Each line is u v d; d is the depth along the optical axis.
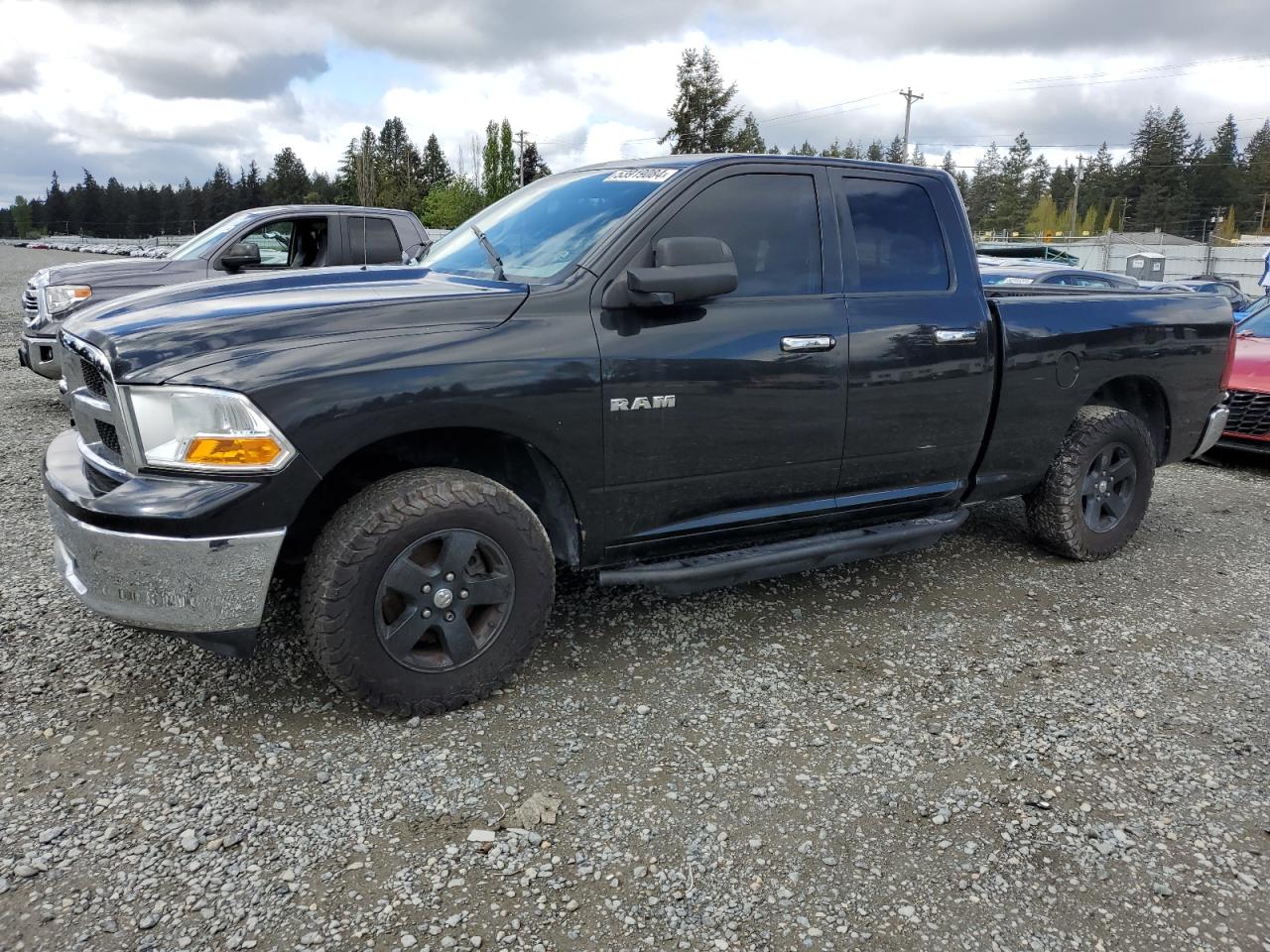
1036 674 3.60
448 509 2.93
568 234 3.53
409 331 2.90
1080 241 54.69
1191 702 3.41
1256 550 5.34
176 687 3.21
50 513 2.99
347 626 2.84
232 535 2.66
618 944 2.14
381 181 68.94
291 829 2.49
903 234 4.07
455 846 2.45
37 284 7.93
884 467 4.02
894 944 2.18
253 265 7.91
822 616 4.12
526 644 3.22
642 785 2.76
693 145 52.28
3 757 2.76
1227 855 2.54
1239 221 99.00
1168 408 5.13
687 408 3.38
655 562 3.60
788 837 2.55
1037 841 2.57
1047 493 4.75
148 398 2.64
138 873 2.30
